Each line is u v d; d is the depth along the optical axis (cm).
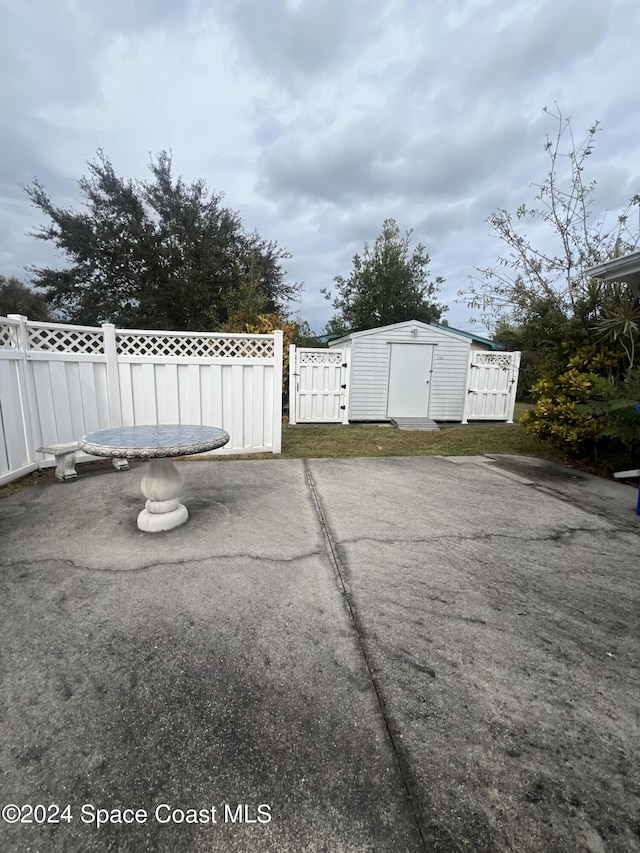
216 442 306
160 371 524
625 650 188
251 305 1352
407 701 156
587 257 640
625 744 139
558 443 559
